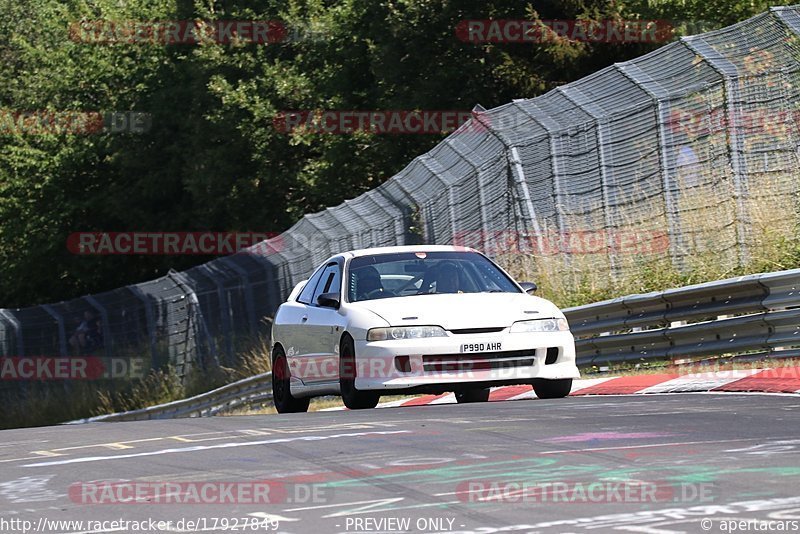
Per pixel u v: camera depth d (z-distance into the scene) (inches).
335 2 5733.3
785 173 2283.5
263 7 5620.1
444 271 1718.8
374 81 5226.4
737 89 2295.8
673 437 1049.5
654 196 2375.7
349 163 5039.4
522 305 1604.3
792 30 2315.5
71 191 6609.3
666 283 2288.4
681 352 1854.1
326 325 1689.2
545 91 4325.8
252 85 5393.7
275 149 5467.5
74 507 856.9
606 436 1076.5
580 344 2084.2
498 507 771.4
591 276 2449.6
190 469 1019.3
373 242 3122.5
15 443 1368.1
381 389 1541.6
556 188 2519.7
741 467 877.2
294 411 1898.4
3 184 6604.3
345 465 985.5
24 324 4953.3
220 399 3257.9
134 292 4264.3
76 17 6786.4
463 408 1449.3
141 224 6422.2
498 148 2640.3
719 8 3873.0
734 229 2266.2
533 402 1508.4
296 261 3474.4
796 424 1104.8
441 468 940.6
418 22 4598.9
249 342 3597.4
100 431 1459.2
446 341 1540.4
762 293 1734.7
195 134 5802.2
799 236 2226.9
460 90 4594.0
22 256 6628.9
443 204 2817.4
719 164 2299.5
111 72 6476.4
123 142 6338.6
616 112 2427.4
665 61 2447.1
